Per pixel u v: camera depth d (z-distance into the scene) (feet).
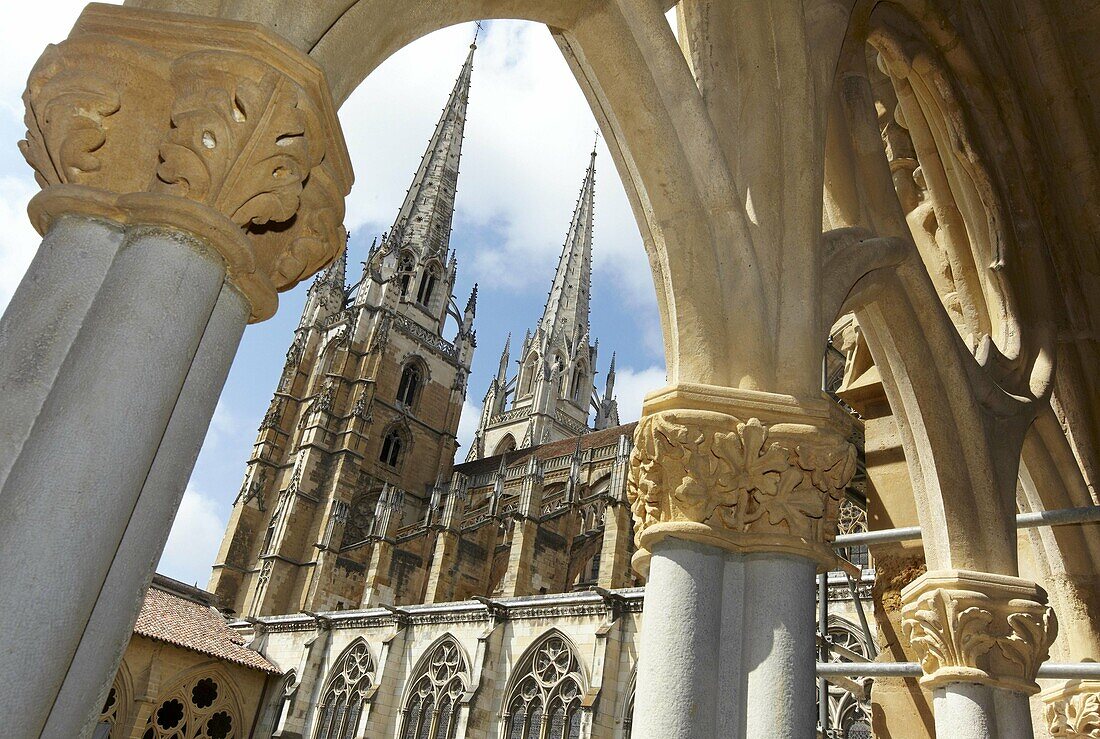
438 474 233.76
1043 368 27.48
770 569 14.17
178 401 8.55
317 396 230.27
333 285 268.82
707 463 14.52
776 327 16.05
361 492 213.87
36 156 9.12
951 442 21.18
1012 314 27.81
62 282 8.30
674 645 13.37
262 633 145.38
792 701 13.04
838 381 77.71
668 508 14.56
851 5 20.68
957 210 30.32
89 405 7.57
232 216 9.05
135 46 9.02
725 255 16.28
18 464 7.37
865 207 21.79
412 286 260.01
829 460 14.78
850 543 25.43
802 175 17.26
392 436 232.32
